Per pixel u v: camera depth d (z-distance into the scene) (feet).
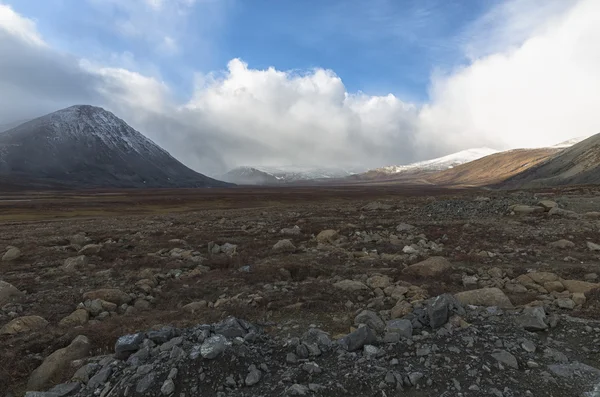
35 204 266.98
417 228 84.58
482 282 44.19
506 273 48.55
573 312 32.60
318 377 23.11
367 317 32.45
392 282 46.06
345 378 22.65
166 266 59.62
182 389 22.30
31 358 28.71
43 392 23.43
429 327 30.50
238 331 29.73
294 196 381.60
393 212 120.88
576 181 385.50
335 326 32.96
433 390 21.39
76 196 452.76
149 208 276.21
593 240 65.46
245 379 23.25
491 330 28.48
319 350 26.78
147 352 26.86
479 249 63.36
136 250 74.43
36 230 111.75
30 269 59.62
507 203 109.70
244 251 69.62
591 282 42.16
